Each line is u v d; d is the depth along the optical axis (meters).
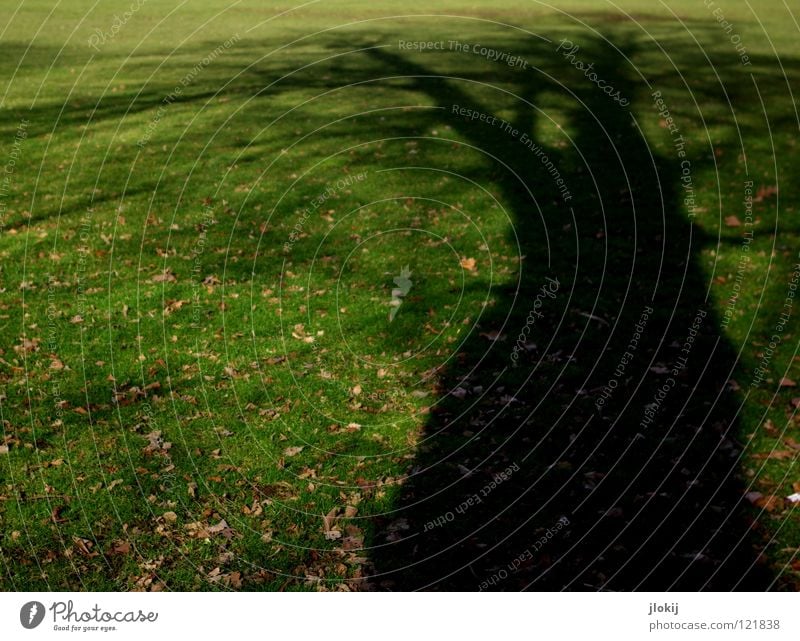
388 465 5.36
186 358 6.48
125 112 13.80
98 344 6.61
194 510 4.91
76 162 11.21
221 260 8.23
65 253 8.26
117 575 4.45
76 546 4.59
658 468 5.28
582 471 5.28
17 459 5.22
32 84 15.46
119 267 7.98
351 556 4.62
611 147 12.29
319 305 7.39
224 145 12.14
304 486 5.15
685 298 7.63
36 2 25.48
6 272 7.79
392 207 9.80
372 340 6.84
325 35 21.33
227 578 4.46
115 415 5.72
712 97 15.32
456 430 5.70
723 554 4.57
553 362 6.53
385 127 13.14
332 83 16.20
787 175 11.22
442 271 8.11
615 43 20.19
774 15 24.64
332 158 11.58
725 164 11.66
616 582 4.44
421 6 26.31
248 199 9.96
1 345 6.54
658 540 4.69
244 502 5.00
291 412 5.88
